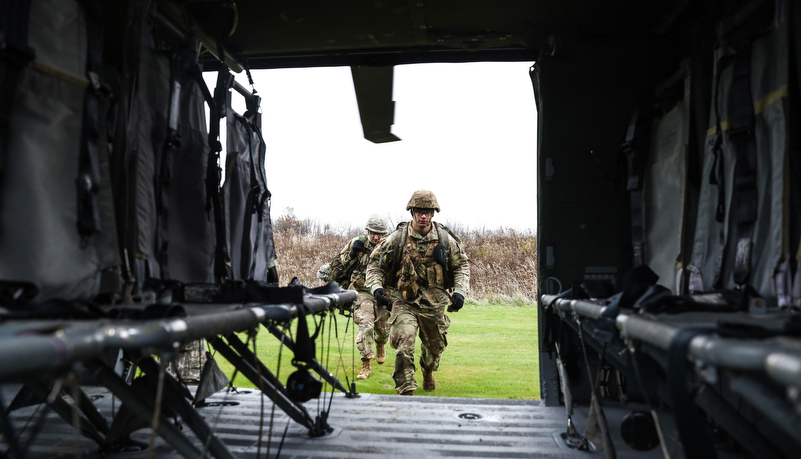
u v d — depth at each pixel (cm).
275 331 242
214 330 135
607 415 294
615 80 326
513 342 693
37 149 144
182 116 234
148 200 197
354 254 558
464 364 553
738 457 220
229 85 288
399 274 439
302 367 202
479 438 258
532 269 1362
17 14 140
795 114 163
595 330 168
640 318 129
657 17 309
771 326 108
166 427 159
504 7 300
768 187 171
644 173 290
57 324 109
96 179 159
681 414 99
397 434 265
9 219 136
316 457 232
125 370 336
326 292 281
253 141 319
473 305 1185
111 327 106
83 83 159
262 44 341
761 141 175
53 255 144
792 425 75
